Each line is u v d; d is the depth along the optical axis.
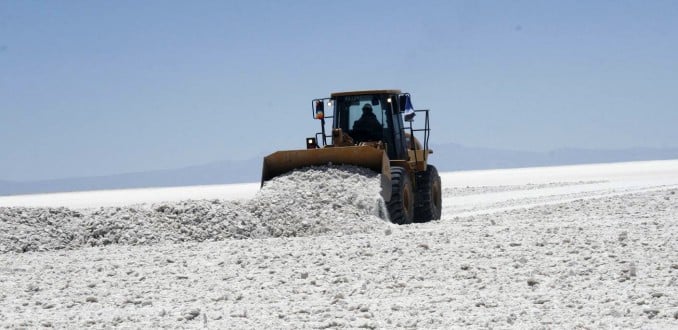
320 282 15.43
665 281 14.27
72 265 18.92
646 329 10.91
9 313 13.38
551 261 16.69
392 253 18.50
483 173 138.38
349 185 27.16
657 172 90.69
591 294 13.44
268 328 11.60
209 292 14.88
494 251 18.14
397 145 30.38
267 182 28.69
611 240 19.30
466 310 12.55
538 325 11.34
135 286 15.77
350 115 30.53
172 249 21.19
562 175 97.19
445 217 32.50
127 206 26.92
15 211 25.53
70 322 12.44
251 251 19.91
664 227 21.98
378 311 12.67
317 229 24.89
